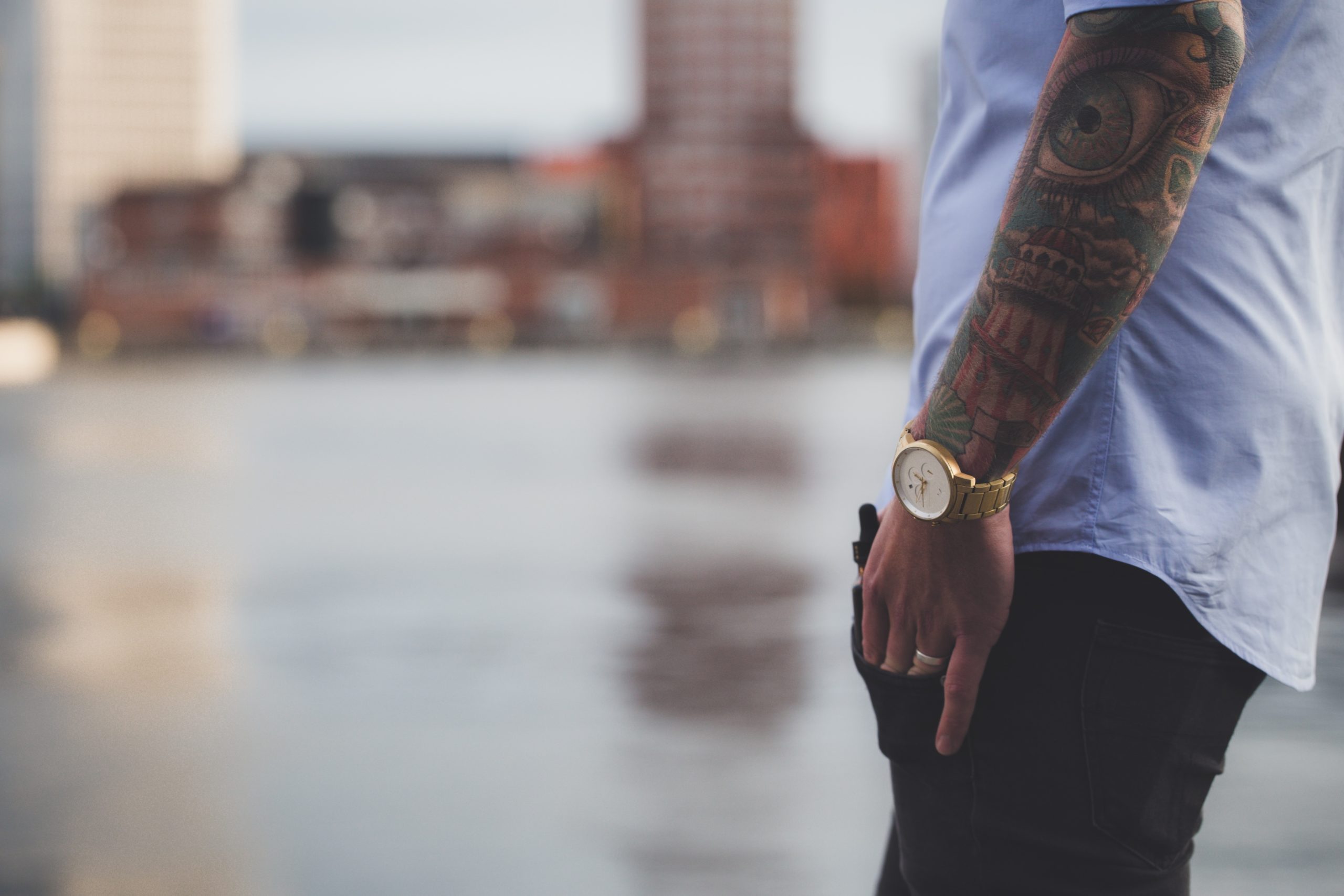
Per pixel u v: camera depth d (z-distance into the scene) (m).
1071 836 0.92
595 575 6.30
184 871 2.54
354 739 3.47
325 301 84.94
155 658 4.54
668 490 10.16
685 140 85.00
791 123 84.94
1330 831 2.63
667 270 84.81
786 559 6.77
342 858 2.59
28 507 9.27
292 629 5.04
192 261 83.88
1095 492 0.91
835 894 2.39
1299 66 0.91
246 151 103.06
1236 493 0.90
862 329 88.12
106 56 120.62
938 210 1.03
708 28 84.38
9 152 120.62
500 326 85.62
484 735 3.50
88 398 27.69
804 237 85.31
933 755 0.96
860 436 15.96
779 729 3.55
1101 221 0.82
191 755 3.32
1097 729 0.91
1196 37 0.80
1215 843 2.57
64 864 2.58
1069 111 0.83
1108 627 0.90
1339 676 3.74
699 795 2.98
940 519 0.89
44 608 5.54
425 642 4.77
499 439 15.77
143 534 7.86
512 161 98.56
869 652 0.97
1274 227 0.91
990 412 0.87
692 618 5.23
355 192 87.75
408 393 29.03
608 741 3.43
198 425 18.97
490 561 6.75
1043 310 0.84
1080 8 0.83
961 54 1.01
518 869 2.53
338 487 10.52
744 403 24.27
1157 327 0.90
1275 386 0.91
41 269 117.44
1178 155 0.81
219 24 125.88
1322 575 0.96
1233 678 0.93
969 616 0.91
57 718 3.71
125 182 87.81
